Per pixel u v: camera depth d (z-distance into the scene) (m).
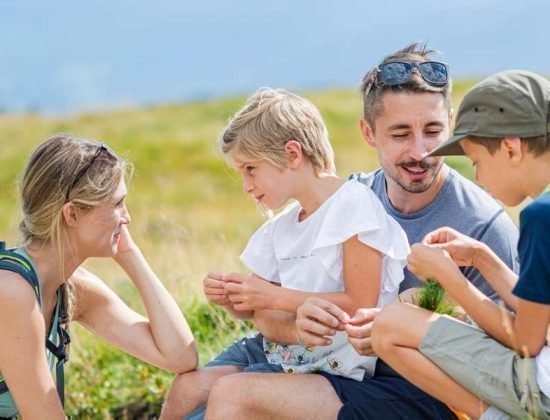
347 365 3.51
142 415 5.14
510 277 3.29
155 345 3.88
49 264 3.56
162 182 30.16
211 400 3.40
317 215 3.68
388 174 3.82
